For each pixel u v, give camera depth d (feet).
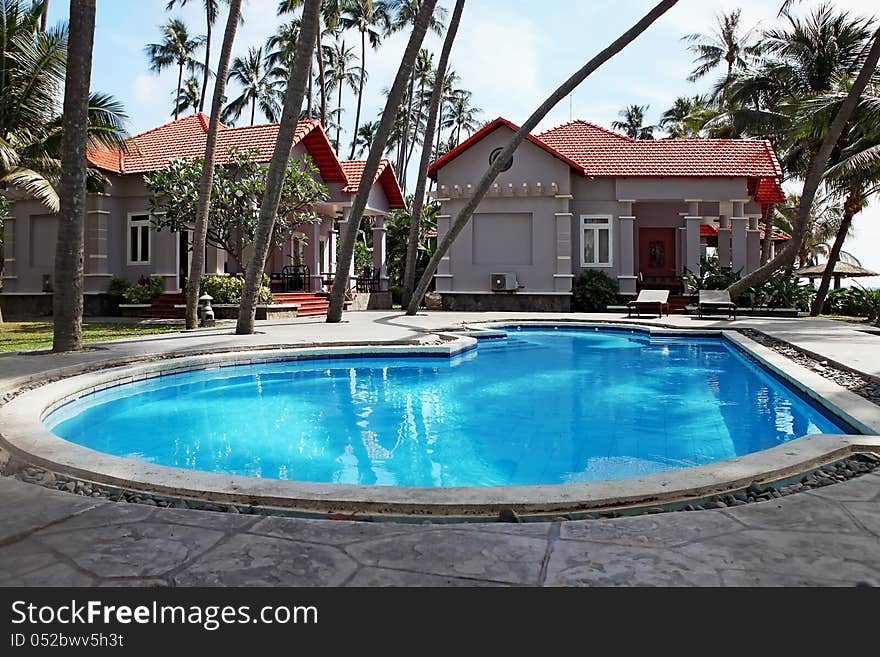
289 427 23.85
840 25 83.82
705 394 29.58
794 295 71.10
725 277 72.90
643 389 30.68
